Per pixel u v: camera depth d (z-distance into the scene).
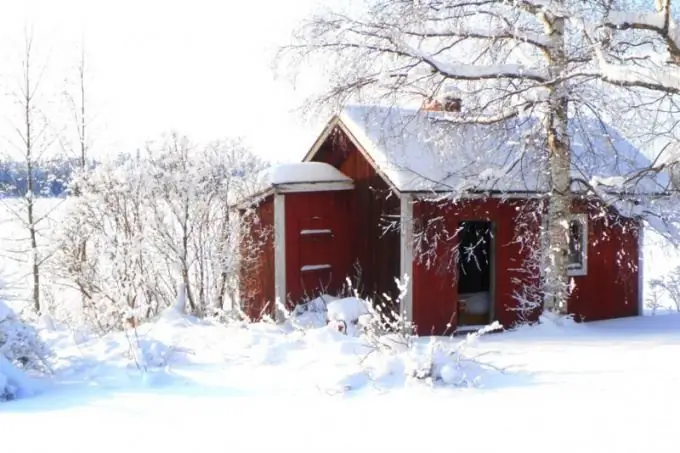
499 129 11.71
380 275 13.84
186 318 10.59
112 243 12.70
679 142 11.16
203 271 12.75
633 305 14.98
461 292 15.49
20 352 7.06
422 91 11.56
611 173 13.07
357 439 4.68
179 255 12.39
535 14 11.62
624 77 9.54
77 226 13.20
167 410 5.58
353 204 14.66
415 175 12.55
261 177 13.52
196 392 6.25
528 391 5.85
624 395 5.48
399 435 4.74
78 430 5.04
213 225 12.94
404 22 11.10
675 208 12.30
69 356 7.84
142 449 4.57
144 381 6.63
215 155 13.09
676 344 8.63
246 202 13.38
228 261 12.90
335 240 14.52
